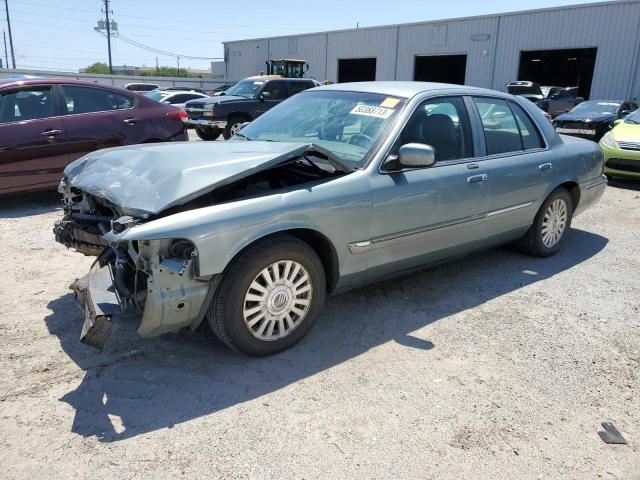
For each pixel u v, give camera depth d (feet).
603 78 82.89
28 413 8.93
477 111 14.62
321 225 10.85
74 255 16.62
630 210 25.36
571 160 17.30
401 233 12.40
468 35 97.30
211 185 9.62
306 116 14.15
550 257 17.93
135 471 7.72
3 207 22.66
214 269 9.45
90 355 10.77
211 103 48.34
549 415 9.41
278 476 7.73
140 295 9.29
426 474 7.89
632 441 8.81
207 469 7.82
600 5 81.46
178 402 9.37
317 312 11.44
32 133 21.09
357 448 8.38
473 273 16.16
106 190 10.40
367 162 11.91
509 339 12.09
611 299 14.55
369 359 11.02
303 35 125.49
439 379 10.38
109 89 23.68
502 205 14.93
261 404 9.39
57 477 7.57
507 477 7.91
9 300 13.16
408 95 13.16
